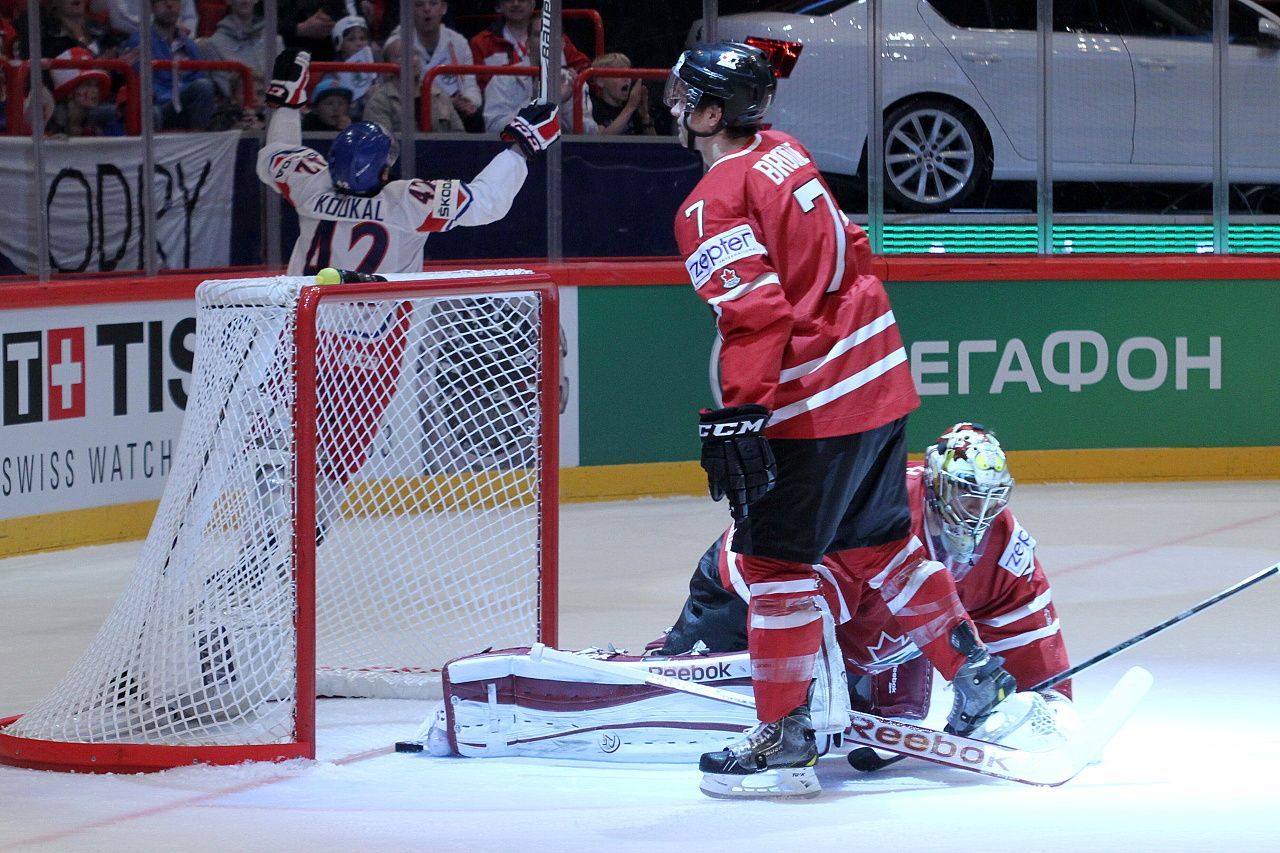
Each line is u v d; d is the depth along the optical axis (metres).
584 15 30.52
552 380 15.23
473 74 30.25
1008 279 31.06
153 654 13.30
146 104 26.97
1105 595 20.73
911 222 31.86
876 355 11.13
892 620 12.31
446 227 21.03
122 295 25.61
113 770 12.39
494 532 23.55
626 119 30.91
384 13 29.53
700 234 10.87
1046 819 10.08
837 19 31.20
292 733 12.82
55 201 26.08
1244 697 14.54
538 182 30.48
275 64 21.66
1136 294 31.36
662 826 10.23
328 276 13.20
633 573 22.72
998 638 12.42
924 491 11.86
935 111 31.66
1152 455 31.66
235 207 28.52
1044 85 31.83
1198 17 32.25
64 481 24.98
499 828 10.27
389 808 10.99
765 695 11.11
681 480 30.42
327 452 17.52
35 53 25.38
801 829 10.05
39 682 16.72
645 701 12.48
